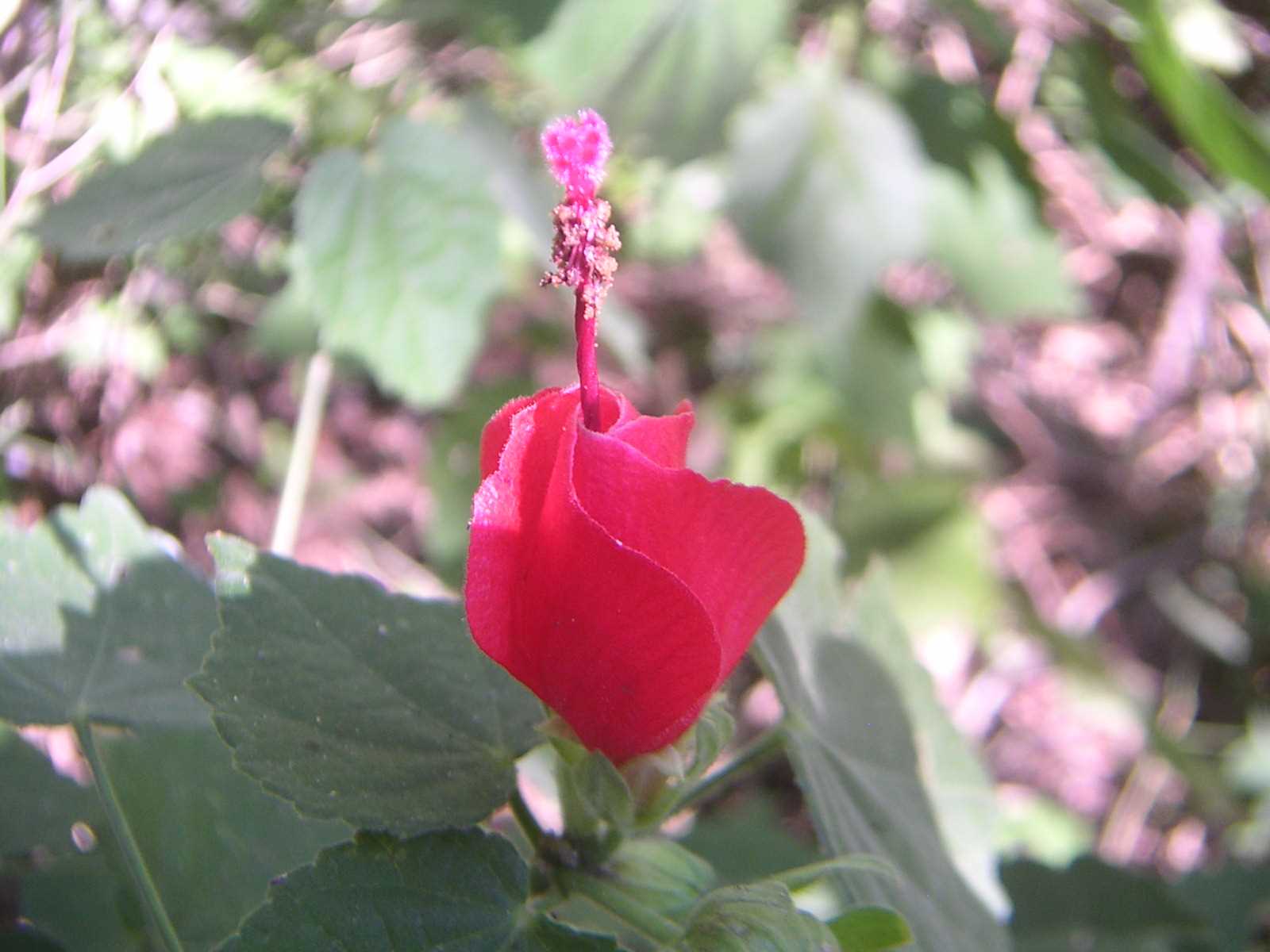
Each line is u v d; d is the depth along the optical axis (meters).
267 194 0.24
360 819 0.12
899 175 0.29
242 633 0.13
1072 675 0.41
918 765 0.18
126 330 0.24
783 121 0.29
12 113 0.20
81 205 0.18
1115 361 0.46
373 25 0.24
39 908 0.17
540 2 0.25
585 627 0.11
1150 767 0.40
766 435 0.38
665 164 0.27
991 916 0.18
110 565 0.16
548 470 0.11
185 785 0.16
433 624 0.14
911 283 0.40
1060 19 0.32
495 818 0.22
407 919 0.12
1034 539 0.45
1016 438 0.46
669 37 0.26
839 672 0.17
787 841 0.28
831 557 0.18
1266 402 0.40
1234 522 0.42
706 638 0.11
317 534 0.35
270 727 0.12
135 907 0.17
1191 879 0.31
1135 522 0.45
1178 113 0.28
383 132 0.21
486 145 0.24
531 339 0.37
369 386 0.39
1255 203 0.36
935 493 0.38
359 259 0.20
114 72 0.20
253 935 0.11
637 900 0.13
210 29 0.21
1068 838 0.36
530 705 0.13
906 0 0.32
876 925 0.13
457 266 0.20
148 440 0.29
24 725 0.14
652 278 0.42
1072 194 0.40
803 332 0.39
